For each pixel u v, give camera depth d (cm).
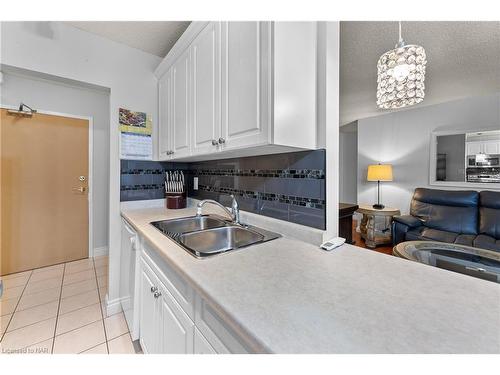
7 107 242
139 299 142
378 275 74
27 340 154
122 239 185
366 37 175
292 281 70
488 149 295
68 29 165
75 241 289
